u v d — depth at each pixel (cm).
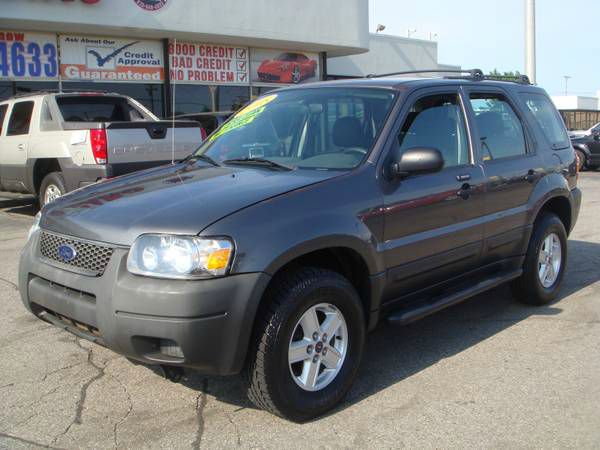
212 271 320
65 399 392
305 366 363
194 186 390
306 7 1794
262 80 1922
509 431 353
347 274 405
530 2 1798
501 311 562
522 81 603
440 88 476
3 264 732
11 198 1304
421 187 427
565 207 605
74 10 1407
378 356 462
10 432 353
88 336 354
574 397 393
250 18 1683
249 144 473
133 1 1484
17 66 1478
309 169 412
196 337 318
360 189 391
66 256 363
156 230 330
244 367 348
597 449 334
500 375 426
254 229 336
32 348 473
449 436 348
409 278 427
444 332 510
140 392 402
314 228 355
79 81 1571
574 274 686
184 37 1662
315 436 348
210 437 347
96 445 339
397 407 382
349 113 449
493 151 510
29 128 1013
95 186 438
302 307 350
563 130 628
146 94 1694
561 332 508
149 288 321
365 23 1947
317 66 2047
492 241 496
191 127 964
